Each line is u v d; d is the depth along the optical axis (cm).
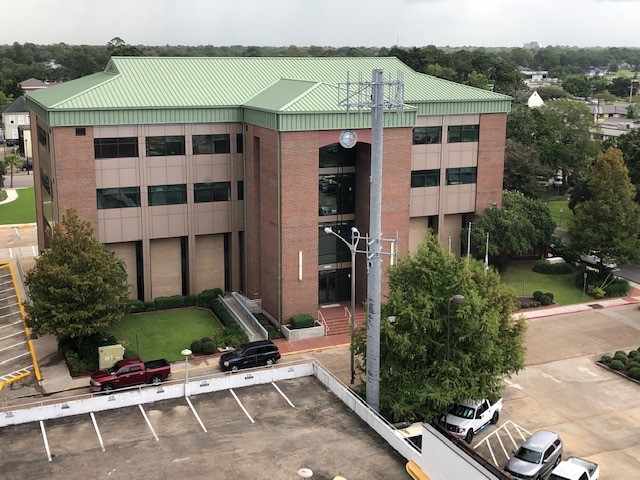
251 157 5525
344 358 4866
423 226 6475
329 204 5719
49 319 4378
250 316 5403
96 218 5375
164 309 5697
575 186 8550
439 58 16738
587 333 5453
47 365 4641
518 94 17900
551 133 10688
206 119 5547
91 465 2756
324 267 5781
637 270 7181
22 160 13762
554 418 4075
